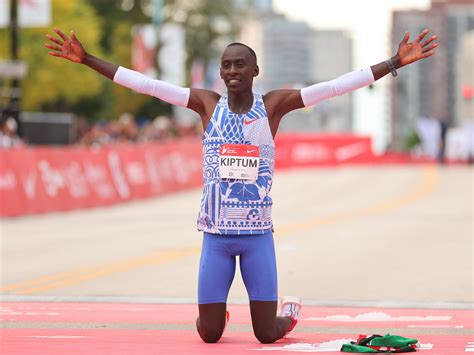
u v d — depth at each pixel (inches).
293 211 1519.4
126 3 4904.0
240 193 469.4
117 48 4751.5
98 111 4461.1
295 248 994.1
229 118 470.6
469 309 634.2
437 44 466.3
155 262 891.4
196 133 2930.6
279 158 3326.8
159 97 478.6
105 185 1672.0
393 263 874.8
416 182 2300.7
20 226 1295.5
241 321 580.4
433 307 641.0
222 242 472.7
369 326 565.0
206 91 480.4
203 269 476.7
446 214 1451.8
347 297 684.7
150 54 2974.9
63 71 3811.5
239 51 467.8
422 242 1053.2
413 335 528.1
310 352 455.5
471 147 4234.7
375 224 1279.5
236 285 749.9
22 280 783.7
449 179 2399.1
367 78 469.7
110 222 1355.8
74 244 1063.6
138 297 687.7
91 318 590.2
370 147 3580.2
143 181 1843.0
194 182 2201.0
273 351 458.3
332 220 1343.5
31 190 1455.5
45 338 507.5
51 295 699.4
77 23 3885.3
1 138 1582.2
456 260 896.3
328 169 3161.9
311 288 727.7
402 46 467.5
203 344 482.3
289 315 498.0
